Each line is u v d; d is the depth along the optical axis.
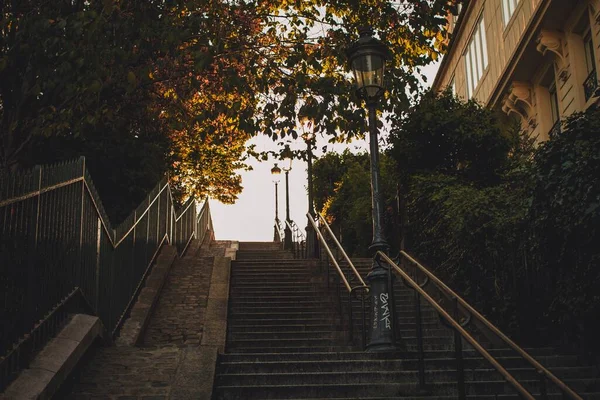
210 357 7.29
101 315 8.84
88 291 8.22
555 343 9.76
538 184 9.05
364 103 12.13
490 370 7.37
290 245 25.69
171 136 20.19
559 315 9.27
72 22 10.42
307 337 10.57
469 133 15.24
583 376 8.15
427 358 8.13
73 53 10.55
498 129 15.55
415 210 14.96
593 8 16.45
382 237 8.93
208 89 13.79
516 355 8.83
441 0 12.70
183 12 12.30
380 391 6.77
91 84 10.66
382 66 9.38
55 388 5.79
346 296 12.59
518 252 10.58
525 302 10.19
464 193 12.41
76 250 7.66
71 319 7.30
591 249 8.43
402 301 11.98
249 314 11.52
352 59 9.46
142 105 14.43
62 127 11.27
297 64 12.78
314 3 14.01
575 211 8.30
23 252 5.90
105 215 9.26
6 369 5.45
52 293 6.76
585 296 8.51
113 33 10.89
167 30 10.99
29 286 5.98
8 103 12.11
